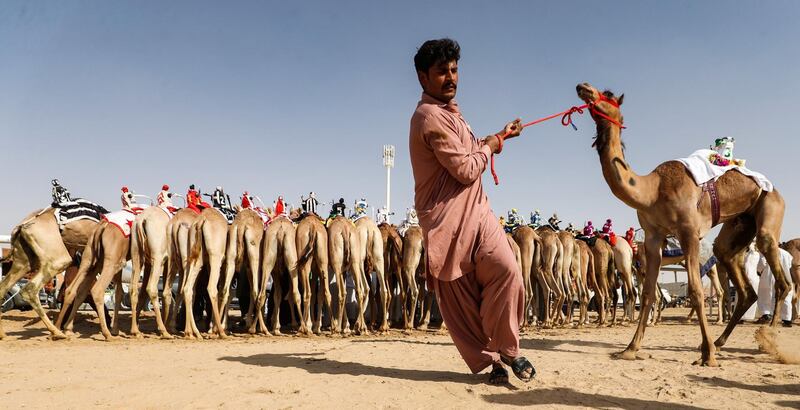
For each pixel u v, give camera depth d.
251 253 12.86
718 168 8.05
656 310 17.39
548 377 5.73
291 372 6.05
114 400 4.77
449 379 5.50
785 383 5.62
